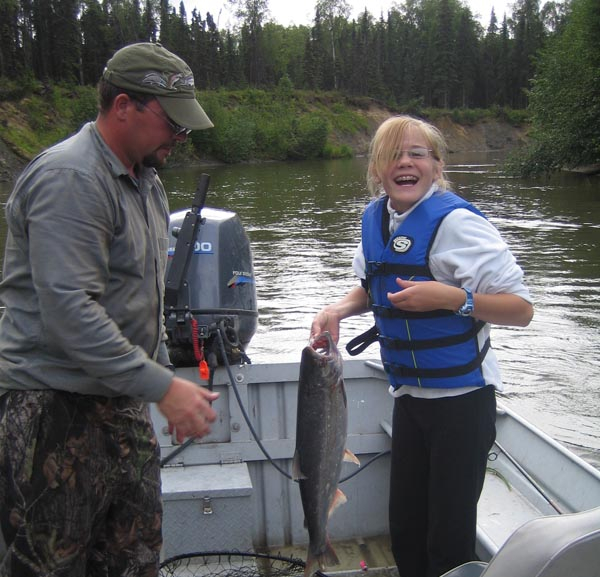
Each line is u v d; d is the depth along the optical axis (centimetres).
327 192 2841
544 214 1933
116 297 204
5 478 197
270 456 349
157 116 201
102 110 204
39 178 188
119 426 209
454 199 252
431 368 251
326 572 329
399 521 278
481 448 254
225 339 347
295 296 1066
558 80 2866
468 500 255
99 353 188
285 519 355
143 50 201
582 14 2850
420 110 7512
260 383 349
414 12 9738
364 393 355
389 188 257
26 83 4512
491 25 9431
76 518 200
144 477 219
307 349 241
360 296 295
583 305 973
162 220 229
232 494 320
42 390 197
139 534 221
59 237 185
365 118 7062
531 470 337
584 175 3098
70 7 5534
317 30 8619
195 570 314
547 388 673
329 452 246
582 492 304
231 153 5028
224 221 370
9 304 202
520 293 244
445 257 246
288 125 5731
